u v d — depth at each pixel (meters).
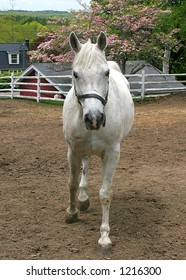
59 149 8.20
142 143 8.75
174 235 4.34
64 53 18.58
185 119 11.84
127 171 6.63
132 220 4.70
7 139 9.21
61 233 4.37
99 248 3.97
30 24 62.28
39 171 6.70
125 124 4.59
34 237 4.27
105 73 3.58
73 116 3.91
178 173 6.51
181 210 5.01
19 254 3.91
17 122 11.71
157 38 18.34
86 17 18.17
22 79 23.70
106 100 3.68
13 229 4.45
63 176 6.41
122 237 4.27
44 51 18.92
